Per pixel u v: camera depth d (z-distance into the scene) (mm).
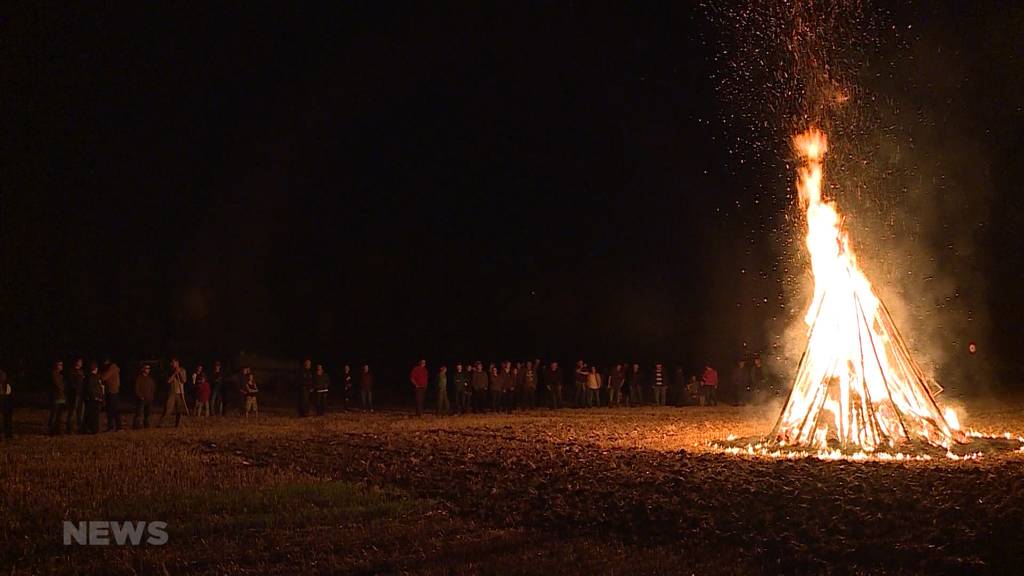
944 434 19000
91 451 20031
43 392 43844
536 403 40094
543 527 12305
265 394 44531
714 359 51062
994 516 11664
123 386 43188
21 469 17094
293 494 14484
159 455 19297
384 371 54312
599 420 29000
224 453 19812
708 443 20781
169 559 10727
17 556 10984
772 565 10227
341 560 10641
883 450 18125
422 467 17359
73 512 13164
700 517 12344
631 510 12992
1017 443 19141
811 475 15164
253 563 10586
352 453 19516
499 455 18953
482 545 11266
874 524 11578
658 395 38531
